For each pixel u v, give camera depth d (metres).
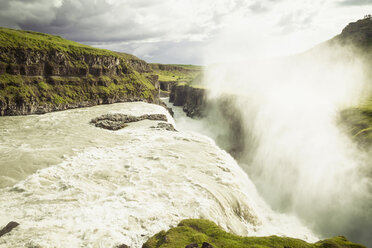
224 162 33.78
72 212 18.77
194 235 13.31
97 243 14.44
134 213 18.75
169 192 23.25
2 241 14.07
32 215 18.23
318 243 12.87
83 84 84.06
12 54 67.38
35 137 42.94
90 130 49.00
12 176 25.86
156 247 12.98
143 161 31.84
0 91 62.25
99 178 26.19
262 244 12.23
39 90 70.62
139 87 103.81
